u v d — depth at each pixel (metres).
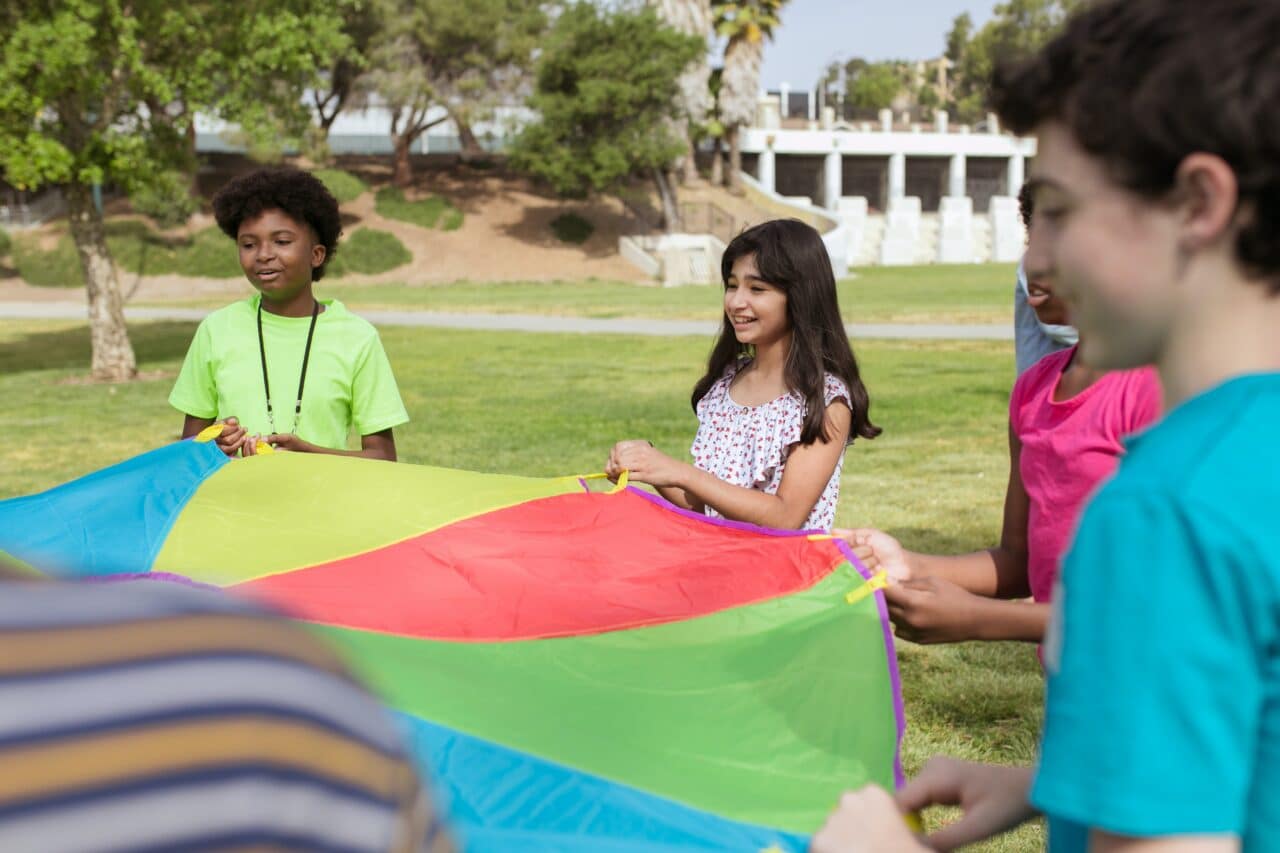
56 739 0.49
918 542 6.56
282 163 47.75
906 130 61.31
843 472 8.58
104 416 12.41
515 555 2.70
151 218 42.25
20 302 36.12
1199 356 0.99
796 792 1.82
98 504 3.04
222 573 2.66
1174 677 0.89
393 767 0.60
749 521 3.16
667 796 1.70
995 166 63.12
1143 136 0.94
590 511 2.98
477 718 1.83
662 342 19.95
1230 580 0.89
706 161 55.47
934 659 4.84
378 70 44.66
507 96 46.06
